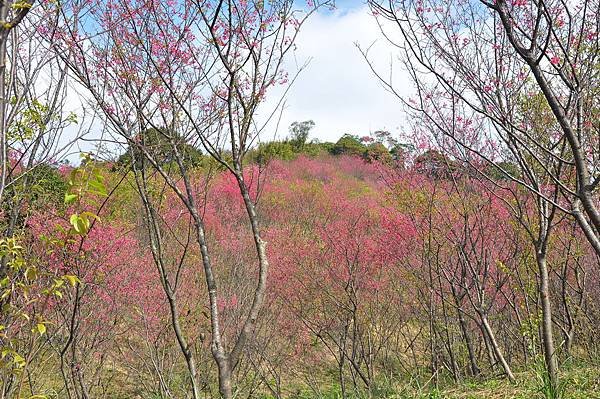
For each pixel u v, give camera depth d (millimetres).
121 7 4223
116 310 7457
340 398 7797
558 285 9023
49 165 5375
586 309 8719
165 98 4309
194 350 7918
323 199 14445
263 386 8648
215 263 9273
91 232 6730
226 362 3529
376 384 8117
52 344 6371
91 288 6758
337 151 30094
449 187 8078
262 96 4012
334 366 9586
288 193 15773
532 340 7457
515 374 7203
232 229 12172
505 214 8031
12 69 3146
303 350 8961
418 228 8281
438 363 9078
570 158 5664
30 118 4484
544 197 3438
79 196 2973
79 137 4324
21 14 2514
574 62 3734
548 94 3215
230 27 3738
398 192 8445
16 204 5012
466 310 8922
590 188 3188
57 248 5172
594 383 5945
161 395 7215
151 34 4262
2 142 2670
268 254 9477
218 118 4496
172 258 8281
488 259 7754
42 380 7270
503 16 3146
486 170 7402
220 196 13430
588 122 4520
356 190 17734
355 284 8844
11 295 3729
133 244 7801
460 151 6328
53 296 5641
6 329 3631
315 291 8906
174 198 7207
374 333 9867
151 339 7695
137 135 4398
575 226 7395
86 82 4164
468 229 7727
